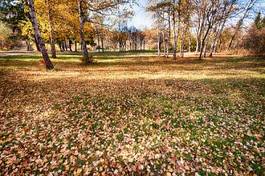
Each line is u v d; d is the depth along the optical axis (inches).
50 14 970.7
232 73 629.9
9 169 198.1
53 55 1016.9
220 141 241.9
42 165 203.8
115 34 935.0
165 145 232.8
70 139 248.2
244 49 1232.2
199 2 1083.9
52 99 379.9
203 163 203.3
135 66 826.8
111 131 266.1
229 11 1101.1
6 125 282.4
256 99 383.2
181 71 693.3
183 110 330.3
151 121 292.4
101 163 205.3
